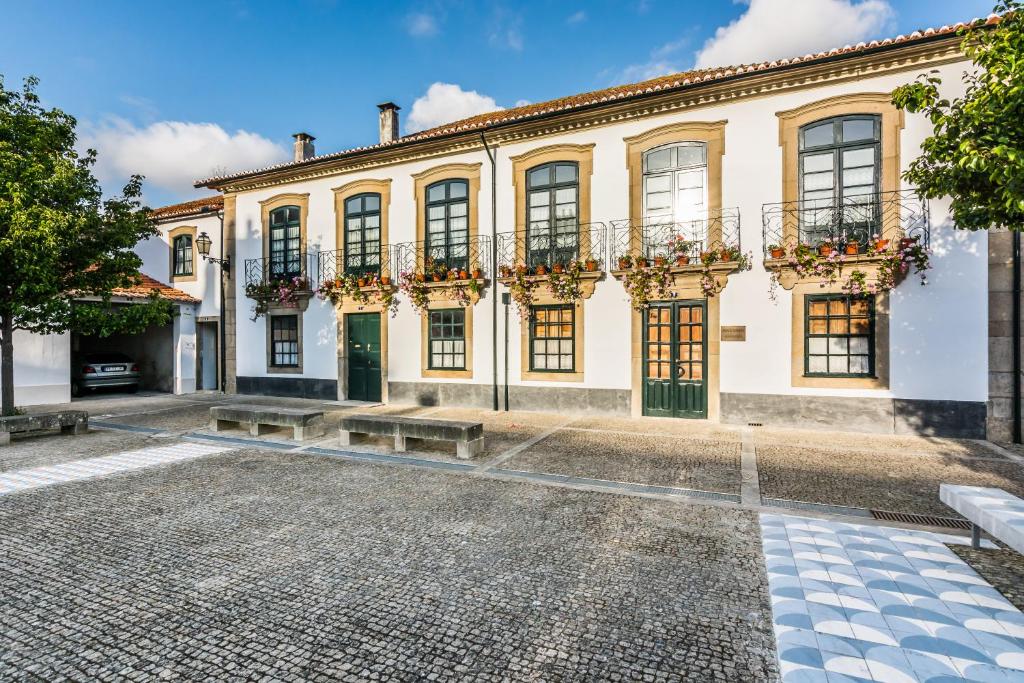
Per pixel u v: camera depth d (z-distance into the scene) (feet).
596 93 47.55
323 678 9.04
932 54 28.78
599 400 37.37
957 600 11.45
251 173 48.98
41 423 29.43
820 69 30.83
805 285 31.60
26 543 14.97
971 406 28.55
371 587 12.33
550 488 20.16
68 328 31.68
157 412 40.22
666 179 35.83
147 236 36.42
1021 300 27.68
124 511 17.66
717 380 34.04
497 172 40.78
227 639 10.25
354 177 46.34
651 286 35.29
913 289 29.48
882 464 23.40
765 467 22.99
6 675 9.15
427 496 19.24
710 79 32.48
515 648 9.88
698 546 14.55
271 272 50.49
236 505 18.29
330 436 30.30
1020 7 15.66
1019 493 19.19
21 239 26.20
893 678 8.85
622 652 9.73
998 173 15.33
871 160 30.63
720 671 9.16
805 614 10.91
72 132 31.81
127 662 9.52
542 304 39.04
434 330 43.52
